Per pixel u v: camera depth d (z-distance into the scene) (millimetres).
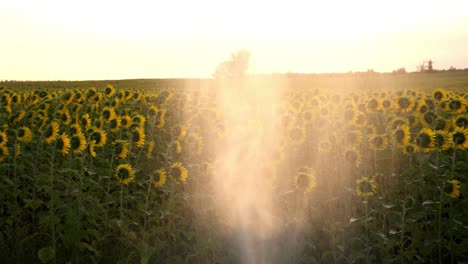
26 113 10867
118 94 14164
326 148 9195
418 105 11625
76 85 55125
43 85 54500
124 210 6883
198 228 6625
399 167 9188
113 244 6605
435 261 6348
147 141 9617
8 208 7387
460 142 6973
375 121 13250
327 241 6699
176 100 13531
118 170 6547
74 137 7008
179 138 8727
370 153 9734
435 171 7656
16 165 7676
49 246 6371
